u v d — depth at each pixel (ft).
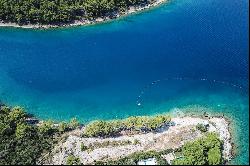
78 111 436.76
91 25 585.63
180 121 413.39
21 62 513.45
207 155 361.71
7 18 583.99
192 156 355.36
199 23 591.37
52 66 506.48
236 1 650.02
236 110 433.89
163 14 613.11
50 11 582.76
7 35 565.53
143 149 376.89
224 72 490.08
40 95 459.73
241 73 488.02
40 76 489.67
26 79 484.74
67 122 421.59
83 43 550.36
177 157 367.25
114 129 392.88
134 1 619.26
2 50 533.96
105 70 497.87
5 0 590.96
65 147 378.12
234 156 375.66
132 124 394.11
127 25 587.68
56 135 393.50
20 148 373.61
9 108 429.38
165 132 395.96
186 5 634.02
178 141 384.88
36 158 366.43
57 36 563.89
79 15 593.83
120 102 447.42
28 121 419.74
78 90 466.29
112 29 579.48
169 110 434.71
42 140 385.29
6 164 356.79
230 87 467.11
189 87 467.52
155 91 462.19
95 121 403.34
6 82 480.23
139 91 462.60
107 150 375.66
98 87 469.98
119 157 368.68
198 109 435.12
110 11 604.08
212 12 620.08
